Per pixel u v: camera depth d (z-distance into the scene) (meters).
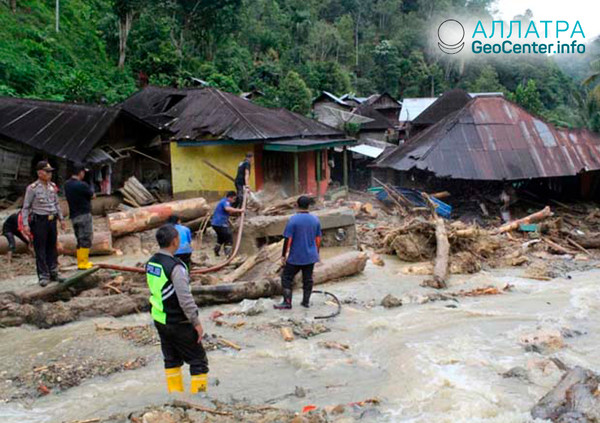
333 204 18.36
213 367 6.05
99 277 9.16
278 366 6.11
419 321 7.64
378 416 4.68
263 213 14.45
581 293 9.21
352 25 91.94
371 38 93.75
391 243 12.44
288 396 5.25
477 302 8.72
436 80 83.06
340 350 6.58
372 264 11.59
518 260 11.75
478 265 11.05
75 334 7.18
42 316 7.57
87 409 5.01
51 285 8.20
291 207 15.53
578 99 41.47
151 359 6.31
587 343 6.67
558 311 8.09
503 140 20.08
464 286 9.82
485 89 79.81
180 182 20.39
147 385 5.55
